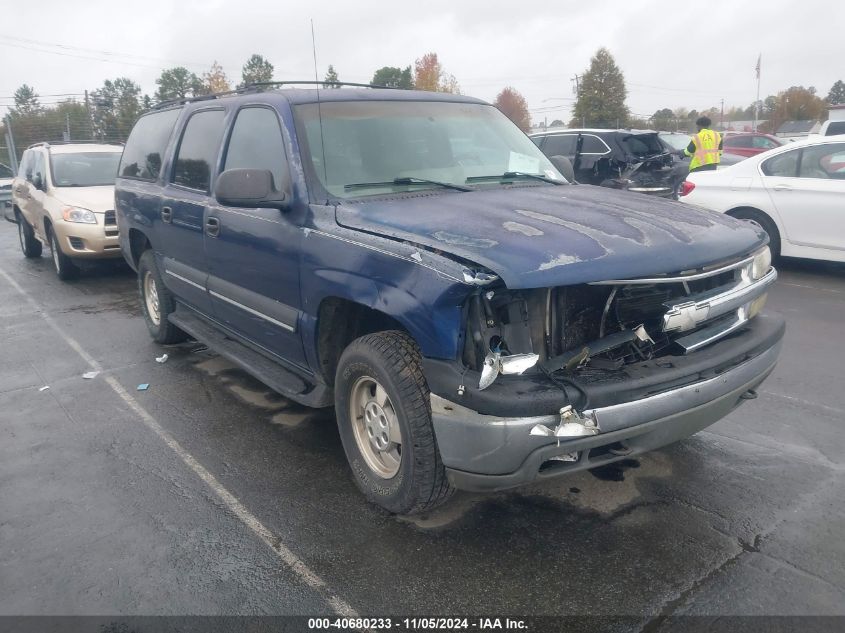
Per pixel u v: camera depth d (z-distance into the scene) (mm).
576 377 2920
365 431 3684
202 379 5734
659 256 3045
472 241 3047
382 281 3229
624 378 2936
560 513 3545
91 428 4805
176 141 5676
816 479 3828
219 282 4895
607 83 62500
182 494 3879
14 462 4328
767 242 3727
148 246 6523
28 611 2957
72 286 9758
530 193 3998
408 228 3318
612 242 3078
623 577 3041
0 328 7555
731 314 3461
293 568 3184
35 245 12297
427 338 2982
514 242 3004
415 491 3258
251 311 4496
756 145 19844
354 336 3922
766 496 3662
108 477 4102
